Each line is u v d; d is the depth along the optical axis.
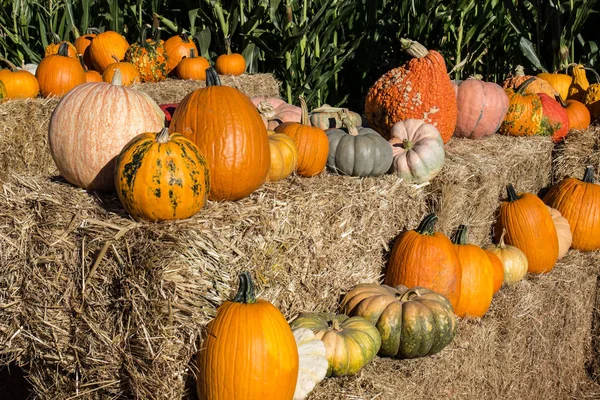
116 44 5.25
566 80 4.54
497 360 3.19
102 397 2.61
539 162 3.79
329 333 2.69
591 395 3.69
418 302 2.83
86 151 2.70
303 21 5.23
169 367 2.48
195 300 2.50
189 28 6.09
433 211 3.23
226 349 2.44
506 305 3.21
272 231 2.69
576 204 3.66
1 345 2.76
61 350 2.65
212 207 2.68
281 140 2.93
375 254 3.04
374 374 2.75
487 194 3.39
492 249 3.36
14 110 3.83
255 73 5.45
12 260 2.69
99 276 2.56
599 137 3.87
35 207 2.67
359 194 2.95
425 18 5.25
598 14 5.45
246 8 5.66
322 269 2.86
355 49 5.39
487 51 5.58
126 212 2.64
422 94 3.40
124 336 2.53
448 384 2.92
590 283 3.68
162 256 2.47
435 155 3.18
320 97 5.46
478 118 3.69
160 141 2.55
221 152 2.65
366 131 3.19
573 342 3.65
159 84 4.79
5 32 5.47
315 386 2.66
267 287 2.71
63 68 4.37
